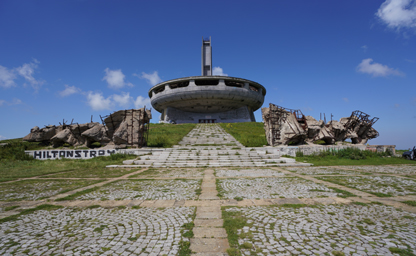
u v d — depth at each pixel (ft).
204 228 15.57
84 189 27.63
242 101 182.29
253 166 49.29
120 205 20.95
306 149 65.21
